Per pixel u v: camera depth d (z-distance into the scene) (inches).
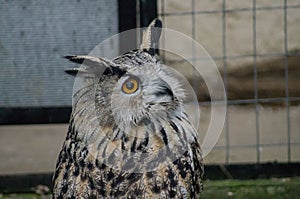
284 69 636.7
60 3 480.4
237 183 519.8
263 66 629.6
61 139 575.2
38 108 487.8
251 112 615.8
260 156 548.7
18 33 482.6
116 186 290.4
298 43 624.7
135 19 478.9
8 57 484.1
